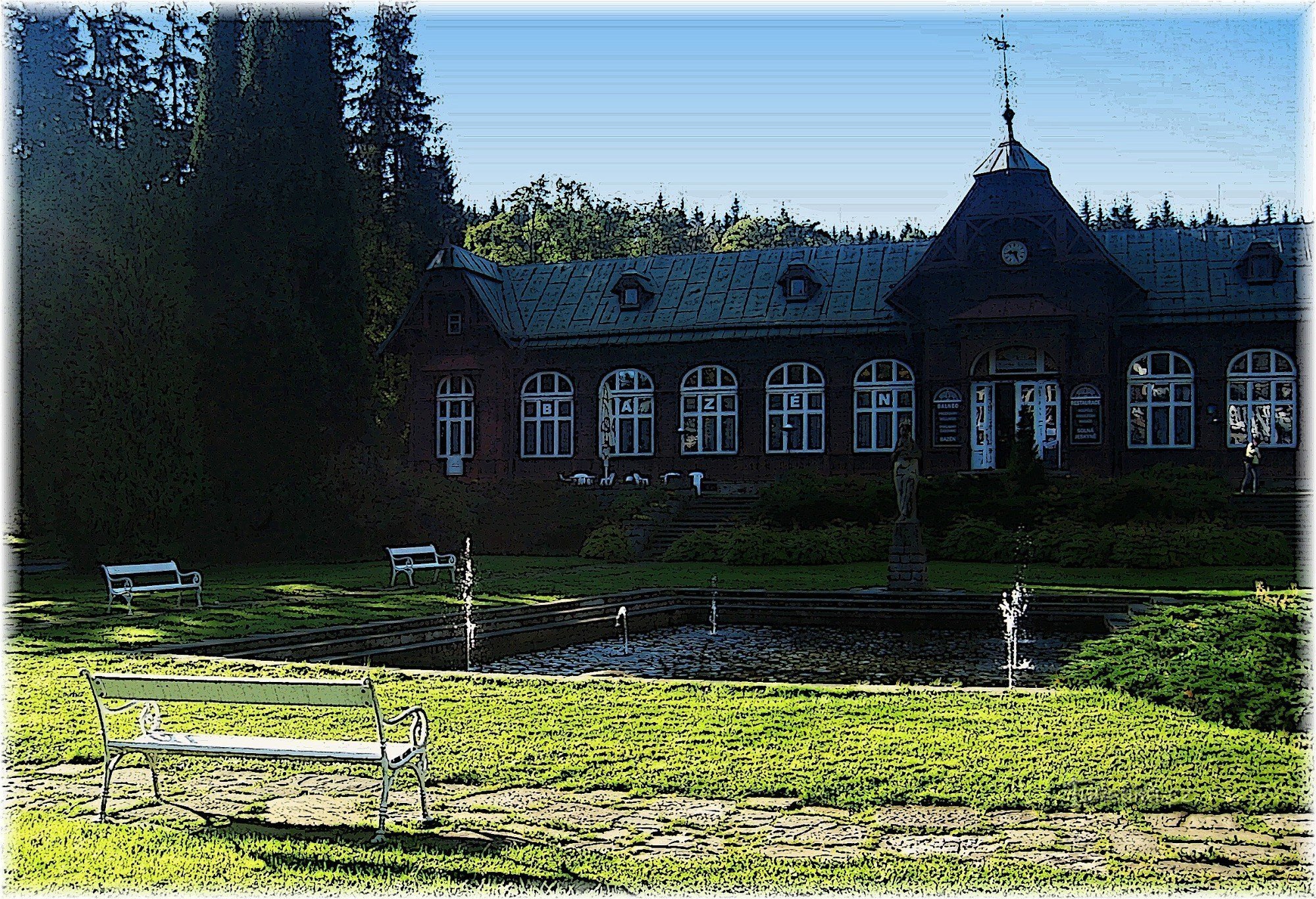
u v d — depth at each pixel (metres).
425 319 43.62
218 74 32.94
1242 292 37.59
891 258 42.25
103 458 26.33
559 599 20.41
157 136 29.08
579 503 34.22
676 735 9.62
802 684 12.09
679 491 35.88
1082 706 10.70
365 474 32.59
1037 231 37.31
